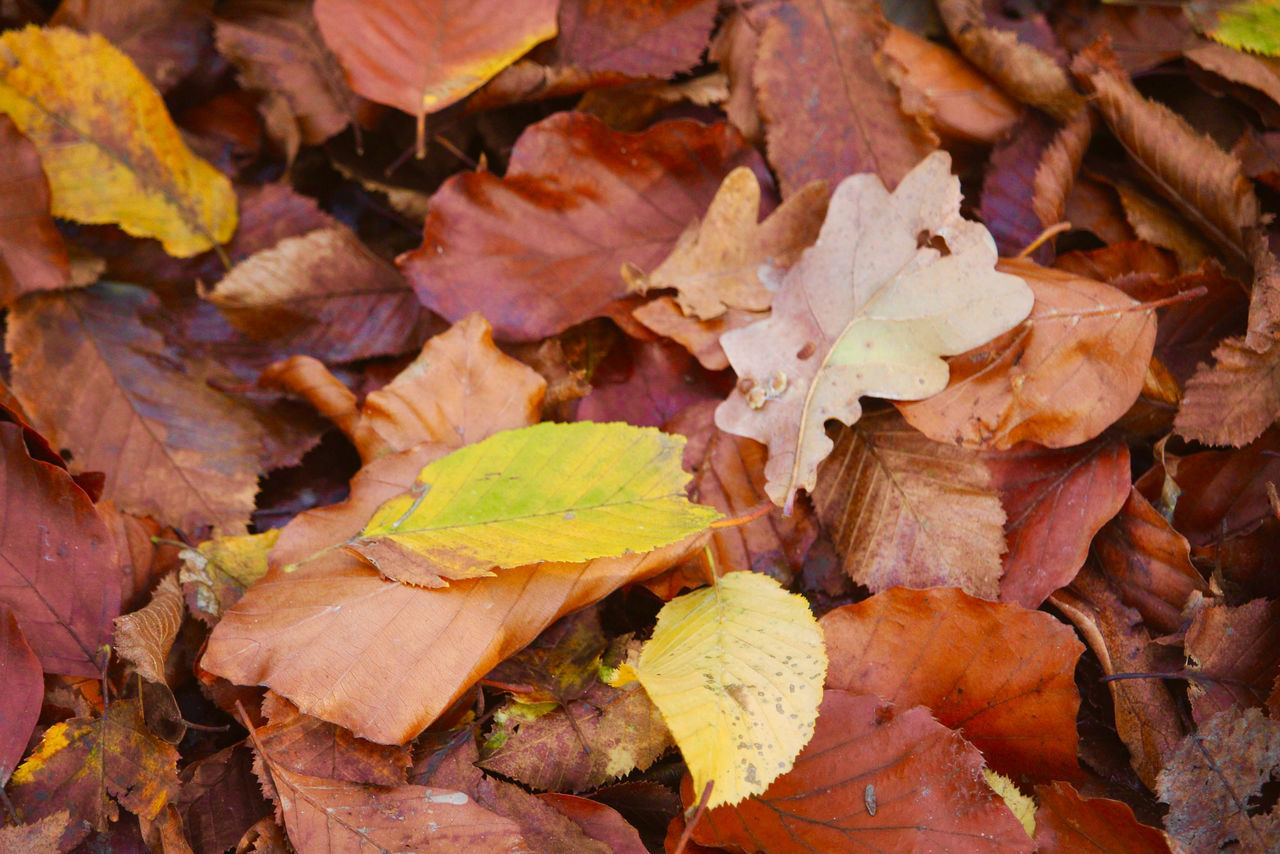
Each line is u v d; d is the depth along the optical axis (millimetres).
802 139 795
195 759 737
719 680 725
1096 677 757
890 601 739
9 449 739
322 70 813
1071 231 807
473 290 781
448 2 791
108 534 741
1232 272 788
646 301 782
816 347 758
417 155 805
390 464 752
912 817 719
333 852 715
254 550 763
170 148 807
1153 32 816
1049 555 756
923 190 758
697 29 806
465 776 729
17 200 787
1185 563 749
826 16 797
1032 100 806
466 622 725
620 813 738
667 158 789
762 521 765
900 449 765
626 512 734
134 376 794
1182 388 777
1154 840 716
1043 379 751
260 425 795
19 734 723
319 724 728
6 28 820
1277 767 730
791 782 724
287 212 816
